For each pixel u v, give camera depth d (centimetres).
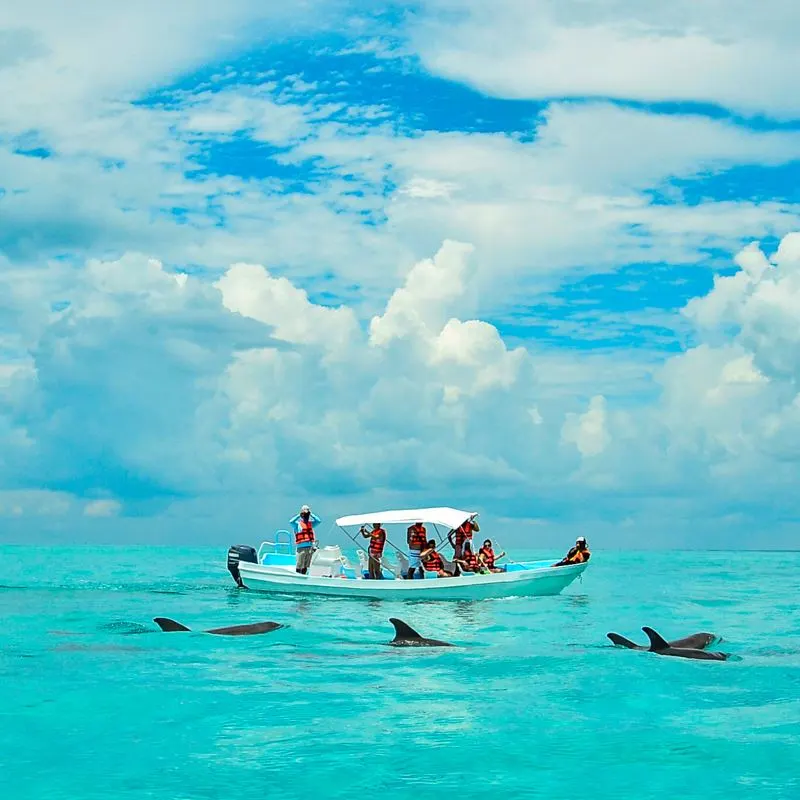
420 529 2769
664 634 1884
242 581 2955
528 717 1088
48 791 830
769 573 5181
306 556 2777
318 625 1945
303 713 1111
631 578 4362
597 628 1962
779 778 866
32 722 1071
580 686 1266
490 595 2602
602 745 973
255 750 958
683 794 820
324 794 822
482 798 811
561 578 2689
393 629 1905
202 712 1118
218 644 1642
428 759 924
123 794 822
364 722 1068
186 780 861
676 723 1061
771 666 1398
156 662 1456
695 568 6072
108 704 1156
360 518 2761
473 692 1231
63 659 1480
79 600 2677
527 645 1656
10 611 2319
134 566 5541
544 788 838
